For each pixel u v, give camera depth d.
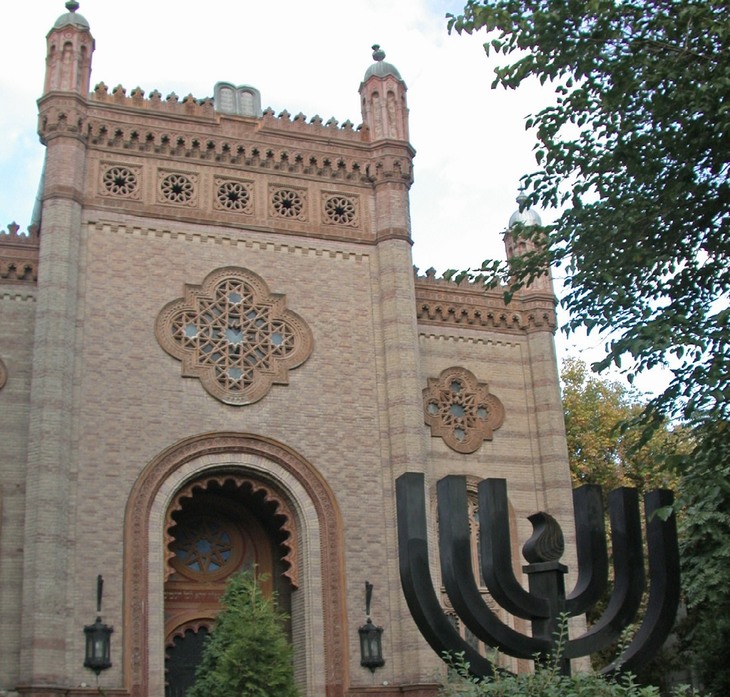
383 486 31.38
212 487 30.89
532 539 15.25
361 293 33.28
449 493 14.54
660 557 15.65
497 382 35.69
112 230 30.88
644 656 15.23
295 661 29.73
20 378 29.52
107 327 29.84
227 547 31.81
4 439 28.75
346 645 29.39
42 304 28.89
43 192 30.73
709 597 32.28
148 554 28.22
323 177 34.12
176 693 29.78
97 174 31.28
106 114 31.81
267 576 27.17
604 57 18.91
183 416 29.84
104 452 28.64
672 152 18.67
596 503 15.74
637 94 18.88
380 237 33.81
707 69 17.91
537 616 14.70
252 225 32.62
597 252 19.30
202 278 31.47
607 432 49.66
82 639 26.80
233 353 31.06
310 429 31.16
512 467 34.78
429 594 14.19
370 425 31.86
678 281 19.44
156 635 27.55
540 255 20.08
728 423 17.25
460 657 13.77
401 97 35.66
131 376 29.64
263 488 30.50
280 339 31.84
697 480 16.80
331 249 33.38
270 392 31.09
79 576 27.30
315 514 30.47
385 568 30.59
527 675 13.55
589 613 41.62
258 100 34.47
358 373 32.31
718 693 31.70
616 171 19.53
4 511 28.02
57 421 27.81
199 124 32.97
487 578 14.44
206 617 30.66
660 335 16.64
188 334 30.77
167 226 31.58
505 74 19.56
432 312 35.44
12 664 26.59
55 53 31.67
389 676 29.52
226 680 23.61
